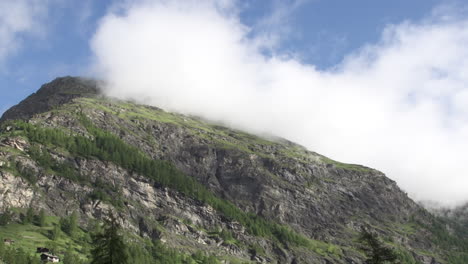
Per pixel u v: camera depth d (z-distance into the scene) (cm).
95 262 6925
